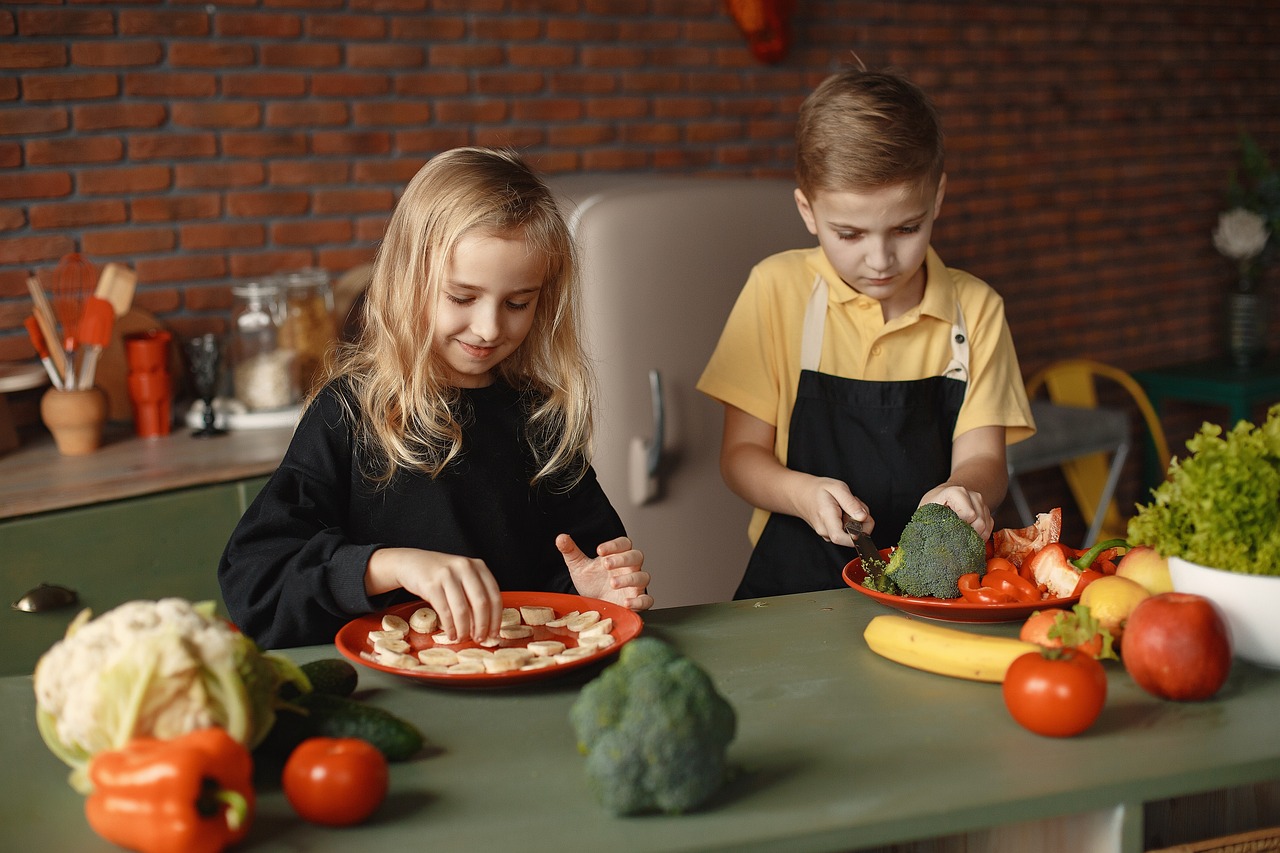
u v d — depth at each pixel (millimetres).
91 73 2709
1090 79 4312
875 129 1466
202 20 2818
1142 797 900
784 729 996
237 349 2703
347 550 1246
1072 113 4285
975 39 4000
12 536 2152
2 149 2643
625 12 3389
